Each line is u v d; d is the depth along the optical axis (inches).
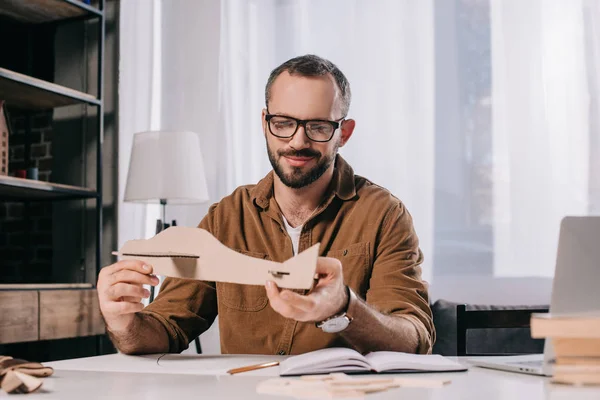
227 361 52.2
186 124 146.9
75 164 148.8
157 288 137.1
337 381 38.3
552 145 125.0
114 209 153.6
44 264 146.6
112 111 155.2
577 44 124.3
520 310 66.6
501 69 128.0
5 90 129.7
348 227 66.2
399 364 44.3
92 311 130.0
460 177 128.8
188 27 147.8
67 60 151.8
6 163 123.0
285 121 61.1
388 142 132.5
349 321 49.0
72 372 46.5
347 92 64.4
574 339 38.8
